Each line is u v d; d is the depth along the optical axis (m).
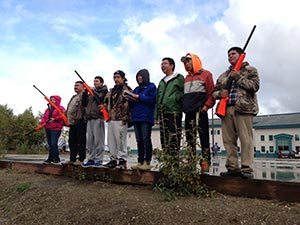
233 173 4.38
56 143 7.37
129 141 32.81
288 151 33.22
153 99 5.16
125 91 5.11
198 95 4.61
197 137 4.45
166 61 5.05
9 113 27.20
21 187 6.08
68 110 6.43
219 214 3.64
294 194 3.79
